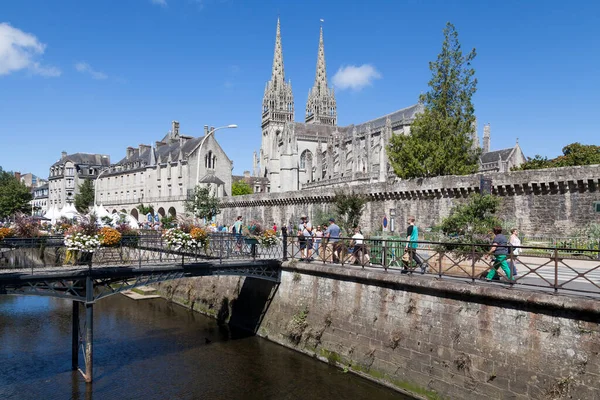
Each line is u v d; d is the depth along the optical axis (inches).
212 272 719.1
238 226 962.7
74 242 595.5
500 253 533.3
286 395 566.3
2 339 810.2
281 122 4901.6
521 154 2655.0
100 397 563.8
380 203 1579.7
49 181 4667.8
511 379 456.1
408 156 1519.4
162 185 3265.3
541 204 1151.0
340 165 2817.4
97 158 4527.6
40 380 617.6
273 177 3880.4
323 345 684.7
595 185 1061.8
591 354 405.1
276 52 4972.9
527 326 451.2
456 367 504.1
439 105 1480.1
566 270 696.4
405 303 572.7
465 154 1498.5
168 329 872.3
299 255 909.2
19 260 643.5
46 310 1048.8
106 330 866.1
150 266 663.8
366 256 740.0
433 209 1398.9
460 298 511.5
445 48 1485.0
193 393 577.0
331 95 5103.3
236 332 848.9
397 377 566.9
